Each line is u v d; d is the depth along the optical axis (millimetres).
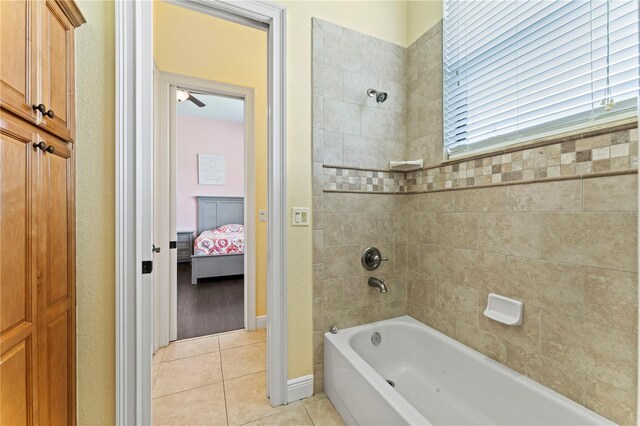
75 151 1178
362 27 1886
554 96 1246
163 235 2285
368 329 1824
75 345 1170
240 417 1526
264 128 2635
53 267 1018
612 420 1020
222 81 2455
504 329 1403
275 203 1613
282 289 1632
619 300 1004
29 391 884
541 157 1250
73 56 1157
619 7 1042
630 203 978
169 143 2338
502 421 1345
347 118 1824
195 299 3455
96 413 1211
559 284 1183
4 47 778
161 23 2238
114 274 1230
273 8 1587
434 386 1694
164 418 1515
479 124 1582
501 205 1419
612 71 1061
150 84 1311
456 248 1671
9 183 806
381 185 1954
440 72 1785
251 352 2223
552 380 1206
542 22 1291
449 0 1760
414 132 1983
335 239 1789
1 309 776
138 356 1262
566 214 1159
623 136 999
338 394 1560
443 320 1759
